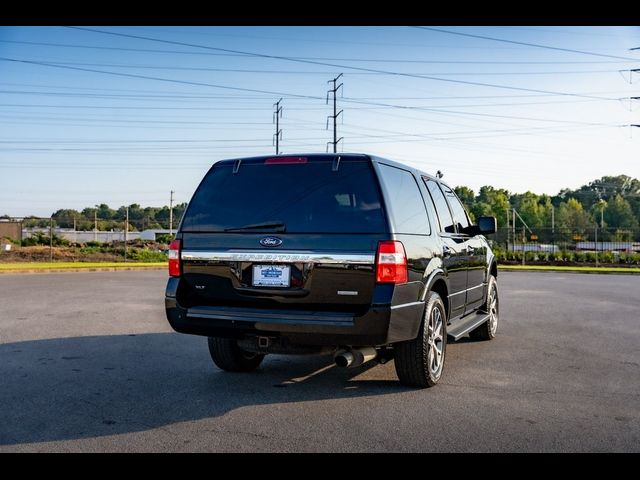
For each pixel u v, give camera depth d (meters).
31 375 5.75
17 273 20.88
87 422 4.31
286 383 5.54
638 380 5.75
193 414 4.52
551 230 39.53
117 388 5.29
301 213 4.85
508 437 4.04
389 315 4.57
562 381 5.69
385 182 4.87
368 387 5.40
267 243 4.88
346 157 4.92
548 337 8.34
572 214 96.44
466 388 5.39
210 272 5.07
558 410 4.70
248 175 5.13
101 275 20.16
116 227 66.06
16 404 4.75
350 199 4.79
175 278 5.22
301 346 4.89
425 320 5.25
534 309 11.71
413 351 5.20
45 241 36.97
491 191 119.25
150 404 4.79
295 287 4.78
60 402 4.82
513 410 4.68
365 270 4.62
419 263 5.12
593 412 4.65
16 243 33.78
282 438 3.99
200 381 5.59
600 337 8.34
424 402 4.90
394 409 4.69
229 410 4.64
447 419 4.43
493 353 7.14
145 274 20.84
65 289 14.60
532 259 35.62
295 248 4.79
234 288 4.97
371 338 4.60
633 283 19.36
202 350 7.09
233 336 4.98
